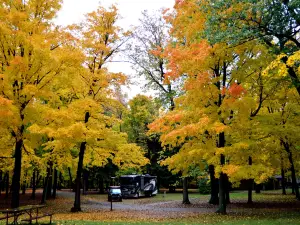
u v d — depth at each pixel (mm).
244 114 14805
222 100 15711
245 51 15930
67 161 22672
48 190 33938
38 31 15703
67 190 58562
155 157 46938
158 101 25281
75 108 17844
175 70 15117
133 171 48094
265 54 15234
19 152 15562
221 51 14891
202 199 31984
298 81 13922
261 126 15234
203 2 12898
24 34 14375
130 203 29547
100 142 20141
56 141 18094
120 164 24109
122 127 46438
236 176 14148
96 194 43688
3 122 13836
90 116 20219
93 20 20672
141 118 45812
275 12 12109
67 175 47688
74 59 15789
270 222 12844
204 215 16766
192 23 15164
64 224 12602
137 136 46156
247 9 12078
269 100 17094
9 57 15289
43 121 15852
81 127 15797
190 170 24703
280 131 15180
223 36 12188
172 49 15680
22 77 14719
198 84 14555
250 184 25062
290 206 21453
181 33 16297
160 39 24828
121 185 38906
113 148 21391
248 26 12320
